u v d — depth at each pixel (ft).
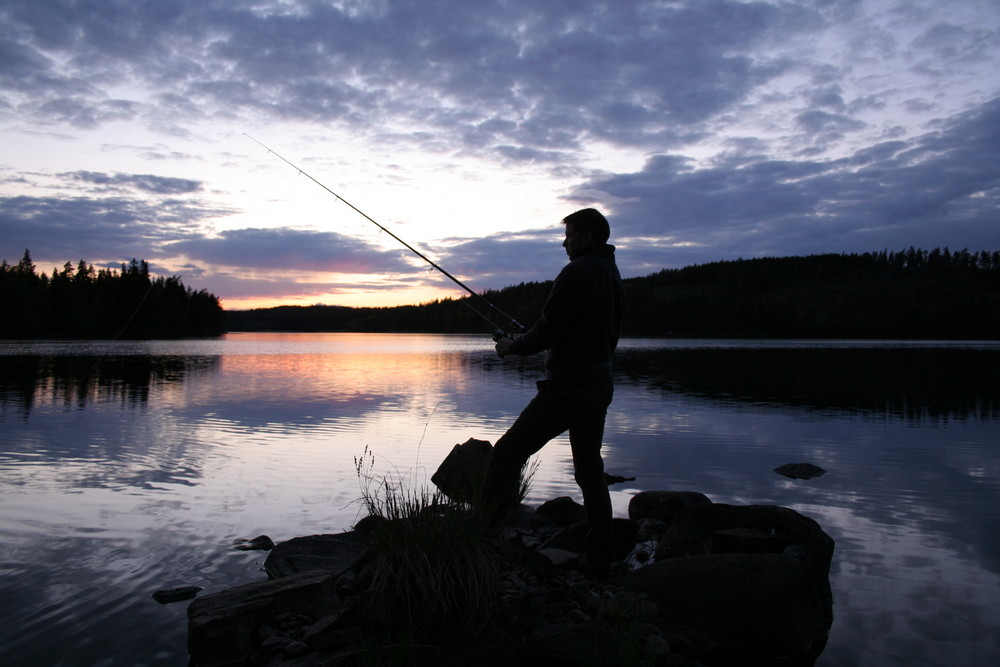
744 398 47.47
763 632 9.05
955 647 9.26
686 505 14.69
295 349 147.84
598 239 11.37
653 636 8.85
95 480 19.44
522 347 11.06
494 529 10.48
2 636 9.15
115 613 9.95
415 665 7.97
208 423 32.04
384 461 22.88
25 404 39.22
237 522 15.06
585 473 11.37
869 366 92.99
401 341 245.04
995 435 30.19
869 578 11.96
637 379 66.13
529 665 8.01
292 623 9.05
